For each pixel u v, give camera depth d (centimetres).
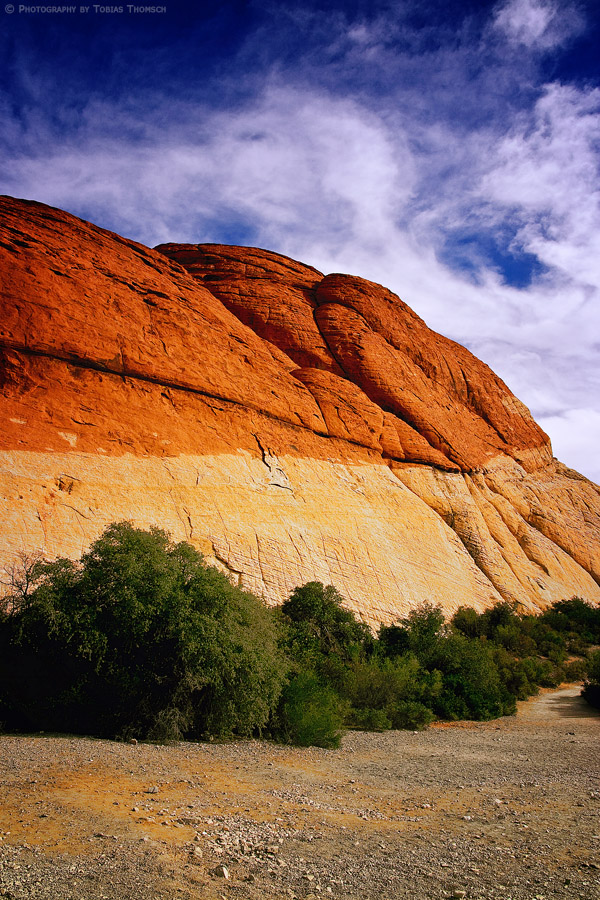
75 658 1317
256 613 1548
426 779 1074
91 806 713
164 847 583
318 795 892
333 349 4912
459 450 5016
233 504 3183
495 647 3328
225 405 3559
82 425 2877
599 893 518
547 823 764
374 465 4278
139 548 1462
